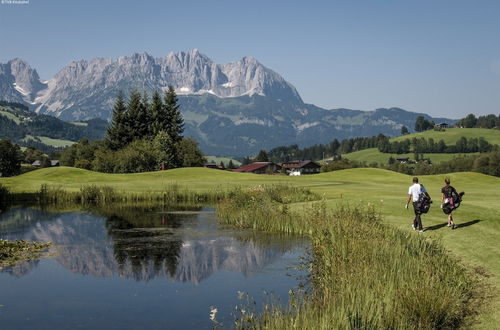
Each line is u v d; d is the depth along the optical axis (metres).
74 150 159.88
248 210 30.52
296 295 14.45
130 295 14.70
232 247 22.34
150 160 103.56
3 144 170.75
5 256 20.27
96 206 41.97
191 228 28.23
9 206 42.53
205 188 51.69
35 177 68.44
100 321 12.42
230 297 14.43
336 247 16.59
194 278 16.67
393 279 12.64
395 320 10.46
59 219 32.78
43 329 11.90
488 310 11.30
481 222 21.03
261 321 11.66
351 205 28.33
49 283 16.06
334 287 13.12
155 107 120.50
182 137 123.50
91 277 16.81
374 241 16.33
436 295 11.19
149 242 23.62
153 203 44.34
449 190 20.30
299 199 37.50
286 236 25.38
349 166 185.50
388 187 49.06
